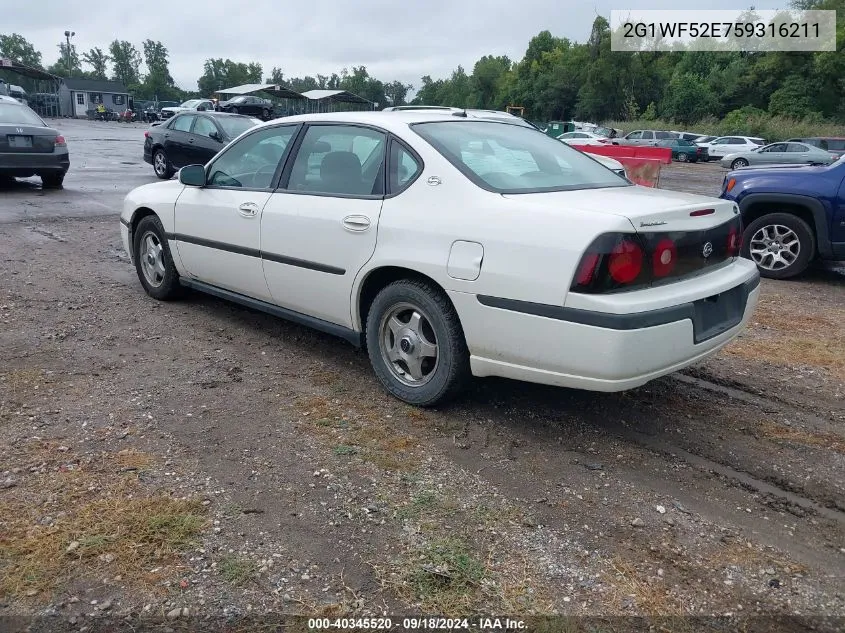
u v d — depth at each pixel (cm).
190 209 525
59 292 615
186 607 240
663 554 279
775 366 497
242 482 316
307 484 317
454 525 291
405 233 376
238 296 514
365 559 268
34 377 423
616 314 309
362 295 415
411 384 400
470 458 348
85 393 405
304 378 442
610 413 406
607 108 7481
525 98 8619
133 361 459
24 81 9519
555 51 8794
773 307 664
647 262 322
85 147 2459
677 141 3838
